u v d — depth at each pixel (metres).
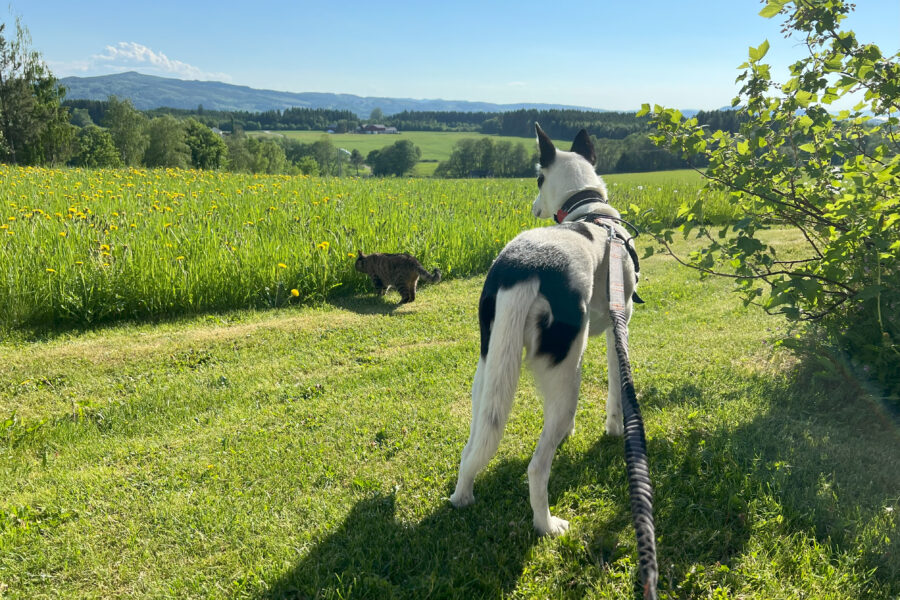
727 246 4.19
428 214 11.91
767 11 3.86
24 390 4.91
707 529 2.86
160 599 2.61
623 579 2.58
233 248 8.12
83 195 12.14
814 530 2.78
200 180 18.20
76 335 6.35
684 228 4.36
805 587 2.45
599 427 4.11
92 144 66.81
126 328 6.62
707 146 4.43
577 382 2.73
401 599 2.53
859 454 3.44
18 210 9.86
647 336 6.10
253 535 3.02
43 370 5.25
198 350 5.86
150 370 5.39
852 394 4.12
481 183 22.80
